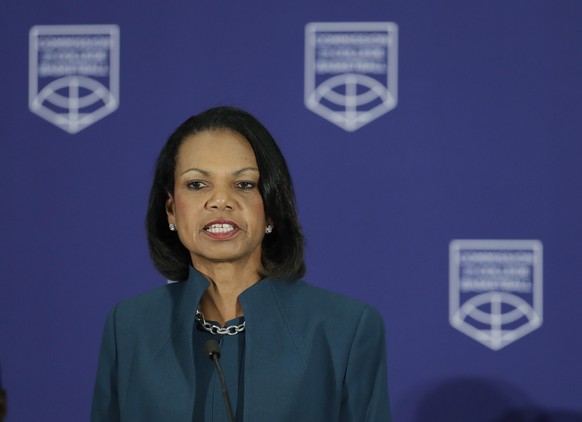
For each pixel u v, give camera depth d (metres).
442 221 9.55
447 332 9.53
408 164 9.59
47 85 9.84
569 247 9.42
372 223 9.60
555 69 9.47
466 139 9.52
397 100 9.60
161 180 5.42
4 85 9.87
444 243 9.54
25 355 9.83
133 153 9.80
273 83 9.71
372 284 9.59
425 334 9.54
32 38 9.84
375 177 9.61
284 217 5.32
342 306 5.43
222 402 5.10
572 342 9.43
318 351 5.21
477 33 9.54
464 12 9.56
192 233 5.11
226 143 5.12
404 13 9.59
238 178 5.11
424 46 9.58
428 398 9.53
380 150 9.61
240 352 5.23
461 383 9.52
